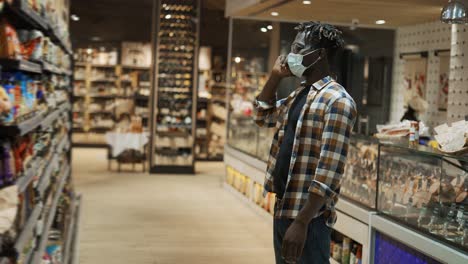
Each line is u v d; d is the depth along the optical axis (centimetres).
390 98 955
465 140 351
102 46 1698
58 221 546
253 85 1014
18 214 279
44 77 442
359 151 477
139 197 915
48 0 408
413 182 391
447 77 816
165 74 1252
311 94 275
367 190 454
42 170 407
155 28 1259
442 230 354
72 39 1681
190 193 973
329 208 273
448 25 821
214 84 1535
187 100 1258
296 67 280
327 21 919
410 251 379
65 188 678
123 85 1723
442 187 361
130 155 1228
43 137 421
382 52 952
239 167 927
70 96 819
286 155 279
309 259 273
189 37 1261
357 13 815
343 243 495
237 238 665
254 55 1005
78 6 1664
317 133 269
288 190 272
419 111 788
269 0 752
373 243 432
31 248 329
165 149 1238
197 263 558
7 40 267
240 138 944
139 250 597
